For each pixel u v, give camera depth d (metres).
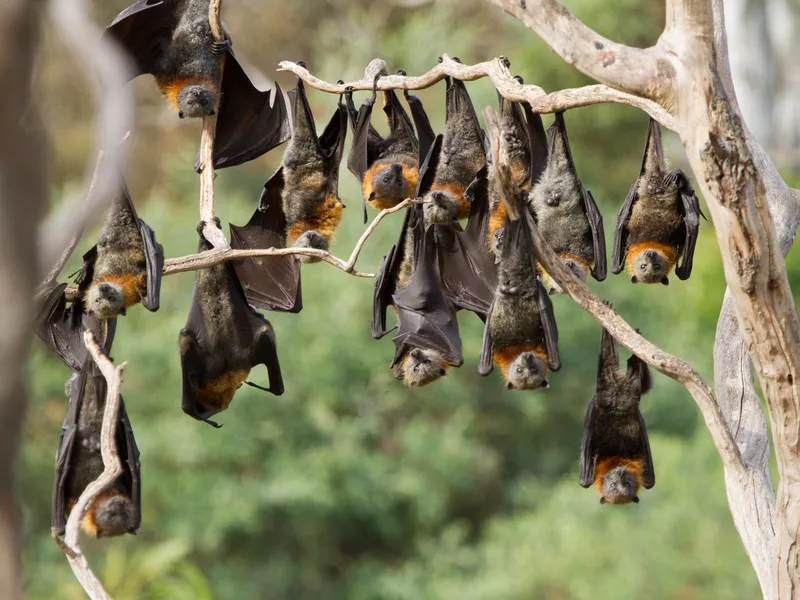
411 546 78.69
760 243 16.44
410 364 25.62
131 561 52.97
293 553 78.06
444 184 25.52
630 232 24.70
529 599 66.00
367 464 76.12
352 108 27.53
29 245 6.73
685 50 16.47
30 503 68.81
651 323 79.44
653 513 64.38
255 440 74.62
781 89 90.62
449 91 25.61
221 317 24.95
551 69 93.06
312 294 76.62
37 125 6.71
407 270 27.17
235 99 27.84
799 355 17.06
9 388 6.71
